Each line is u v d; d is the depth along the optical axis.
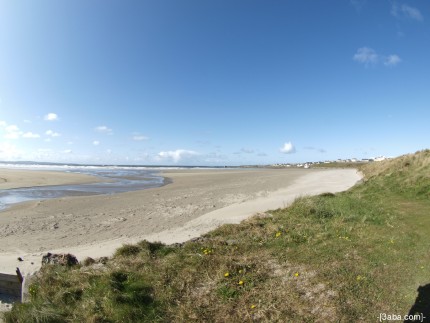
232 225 10.08
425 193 13.80
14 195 23.45
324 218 10.30
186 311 4.91
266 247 7.61
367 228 8.79
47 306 5.28
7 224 13.91
